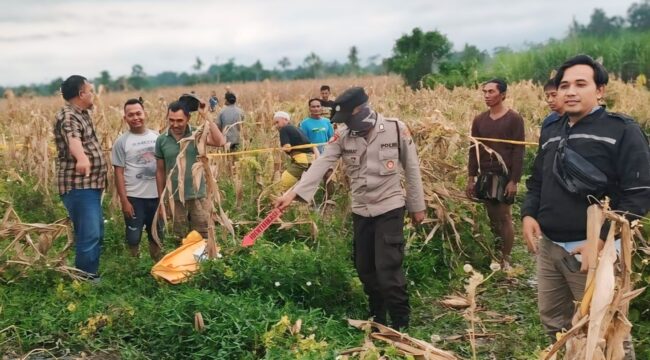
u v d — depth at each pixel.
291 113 14.45
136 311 5.20
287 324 4.60
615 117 3.54
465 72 29.39
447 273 6.59
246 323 4.73
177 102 6.21
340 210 7.16
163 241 7.02
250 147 11.31
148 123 13.66
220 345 4.62
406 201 5.14
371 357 3.97
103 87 10.12
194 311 4.90
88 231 6.00
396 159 4.98
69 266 6.37
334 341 4.58
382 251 4.97
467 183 7.30
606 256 2.88
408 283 6.18
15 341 4.95
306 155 8.35
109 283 5.98
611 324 2.96
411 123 7.52
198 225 6.43
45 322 5.05
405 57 33.41
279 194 7.94
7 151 10.62
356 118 4.91
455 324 5.44
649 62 32.00
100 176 6.07
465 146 7.79
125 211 6.38
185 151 6.14
